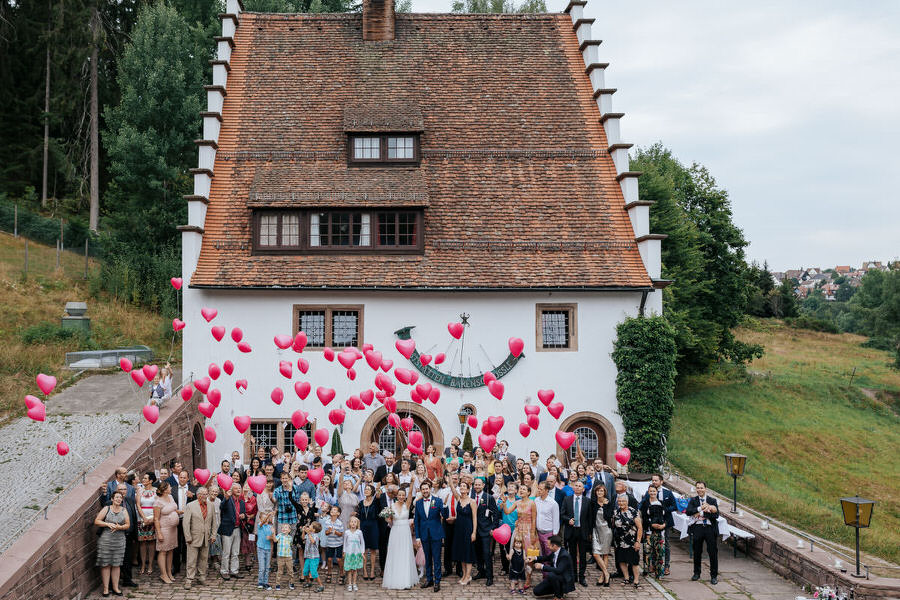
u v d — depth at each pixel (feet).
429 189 72.43
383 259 68.18
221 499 43.37
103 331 93.50
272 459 50.75
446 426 66.64
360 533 41.24
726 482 69.00
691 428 108.99
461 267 67.77
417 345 66.95
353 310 67.31
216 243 68.18
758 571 47.26
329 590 41.68
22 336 81.61
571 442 46.73
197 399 64.95
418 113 74.59
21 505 43.55
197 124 122.01
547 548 42.47
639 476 56.44
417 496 43.06
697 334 126.41
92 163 138.62
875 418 127.95
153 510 41.91
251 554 46.16
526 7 144.66
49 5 136.26
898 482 98.73
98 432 57.36
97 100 142.51
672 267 121.08
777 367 157.48
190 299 66.18
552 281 66.90
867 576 40.01
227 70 78.43
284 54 81.05
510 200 72.28
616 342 67.36
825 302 462.19
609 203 72.79
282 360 66.39
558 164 74.90
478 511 43.01
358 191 68.85
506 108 78.18
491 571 42.93
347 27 83.51
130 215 119.96
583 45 81.15
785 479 94.12
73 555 38.22
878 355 179.73
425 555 42.45
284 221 68.54
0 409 63.05
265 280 65.87
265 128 75.31
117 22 149.18
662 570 45.29
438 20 84.58
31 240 124.57
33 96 144.05
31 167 144.25
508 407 67.00
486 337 67.36
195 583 42.14
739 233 138.51
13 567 32.65
